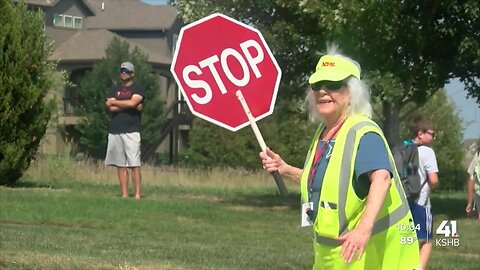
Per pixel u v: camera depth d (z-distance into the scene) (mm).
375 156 4625
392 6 14992
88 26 54500
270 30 16641
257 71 5098
